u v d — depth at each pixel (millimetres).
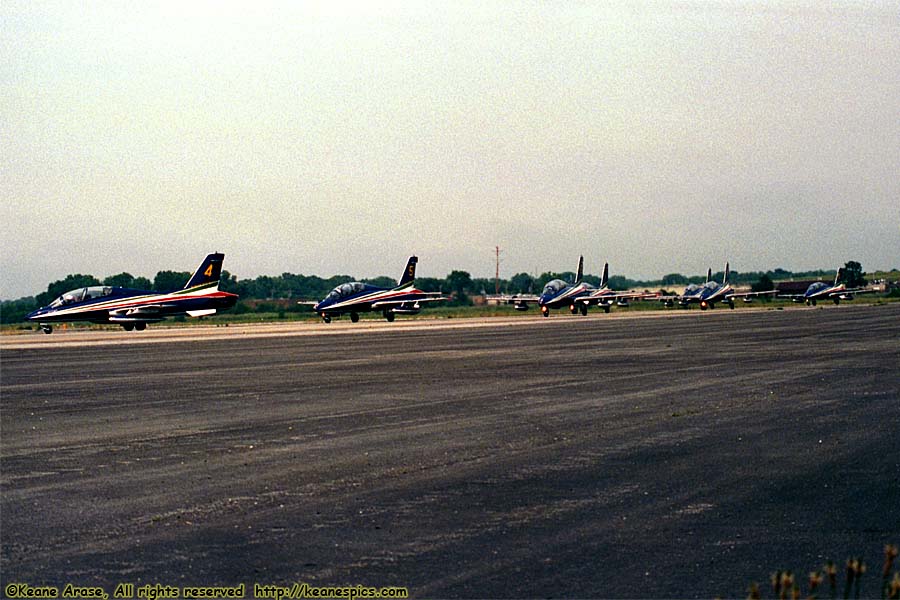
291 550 10164
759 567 9562
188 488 13250
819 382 28016
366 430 18719
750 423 19609
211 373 31906
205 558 9883
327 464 15062
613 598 8656
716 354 39938
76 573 9391
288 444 17031
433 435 18047
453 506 12133
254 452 16188
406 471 14461
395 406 22609
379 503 12305
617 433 18281
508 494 12836
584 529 11000
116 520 11438
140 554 10023
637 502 12391
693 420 20062
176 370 33281
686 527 11094
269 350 44500
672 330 63156
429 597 8695
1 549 10211
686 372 31562
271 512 11820
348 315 116250
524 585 9000
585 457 15664
